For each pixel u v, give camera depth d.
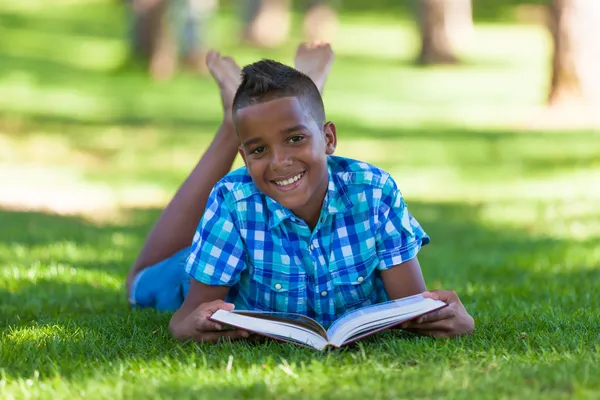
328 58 7.77
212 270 5.58
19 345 5.49
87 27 41.91
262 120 5.10
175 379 4.65
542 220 13.31
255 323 5.25
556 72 24.28
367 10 49.06
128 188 17.48
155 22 32.62
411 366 4.89
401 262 5.62
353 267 5.58
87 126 24.48
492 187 17.08
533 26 44.34
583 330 5.72
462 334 5.51
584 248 10.32
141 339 5.66
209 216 5.59
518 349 5.28
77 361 5.10
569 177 17.50
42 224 12.91
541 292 7.61
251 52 38.38
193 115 26.80
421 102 29.33
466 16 39.09
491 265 9.54
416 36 42.62
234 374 4.75
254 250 5.54
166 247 6.96
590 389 4.34
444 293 5.54
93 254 10.05
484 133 23.59
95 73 32.75
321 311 5.68
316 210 5.47
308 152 5.18
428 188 17.27
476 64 36.25
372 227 5.54
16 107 26.23
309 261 5.54
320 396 4.34
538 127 23.67
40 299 7.41
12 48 36.25
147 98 29.17
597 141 21.38
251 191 5.48
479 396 4.24
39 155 20.73
